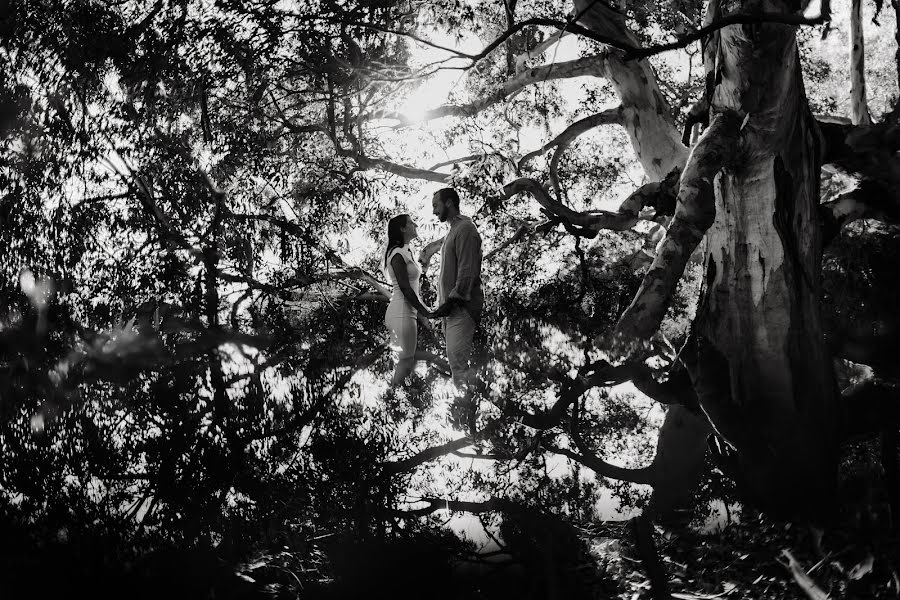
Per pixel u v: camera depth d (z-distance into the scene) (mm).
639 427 7594
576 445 6262
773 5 5703
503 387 6004
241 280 7203
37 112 7023
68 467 4859
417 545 4934
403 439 5543
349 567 4676
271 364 6539
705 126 6930
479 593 4750
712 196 6027
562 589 4867
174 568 4332
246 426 5023
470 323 6352
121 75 7410
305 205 9031
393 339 6750
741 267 6281
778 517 6141
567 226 9219
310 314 8023
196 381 5391
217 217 7230
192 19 7676
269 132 9078
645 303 5949
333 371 5770
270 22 7812
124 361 5559
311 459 5004
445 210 6707
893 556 4750
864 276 7461
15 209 6555
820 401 6273
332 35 8156
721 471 6914
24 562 4164
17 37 7137
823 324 6969
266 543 4844
